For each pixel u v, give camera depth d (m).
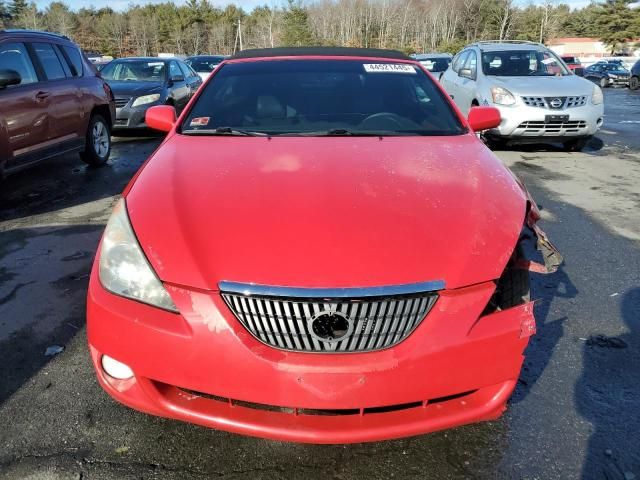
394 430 1.83
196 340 1.81
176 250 1.92
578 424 2.25
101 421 2.24
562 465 2.04
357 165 2.45
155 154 2.71
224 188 2.23
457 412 1.88
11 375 2.55
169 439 2.15
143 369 1.88
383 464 2.04
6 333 2.92
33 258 3.95
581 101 7.48
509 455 2.09
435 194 2.21
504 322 1.88
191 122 3.09
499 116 3.49
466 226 2.03
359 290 1.79
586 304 3.28
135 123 8.88
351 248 1.89
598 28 65.25
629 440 2.16
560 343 2.86
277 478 1.97
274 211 2.06
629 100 18.61
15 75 5.09
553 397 2.42
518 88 7.48
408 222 2.02
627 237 4.41
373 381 1.76
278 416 1.84
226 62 3.67
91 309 1.98
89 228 4.61
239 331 1.80
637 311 3.19
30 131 5.48
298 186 2.24
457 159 2.59
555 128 7.45
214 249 1.91
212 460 2.04
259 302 1.80
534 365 2.66
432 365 1.80
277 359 1.77
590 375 2.58
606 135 9.77
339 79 3.41
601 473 2.00
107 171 6.81
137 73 10.25
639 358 2.72
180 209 2.10
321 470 2.01
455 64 10.10
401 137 2.90
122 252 1.98
